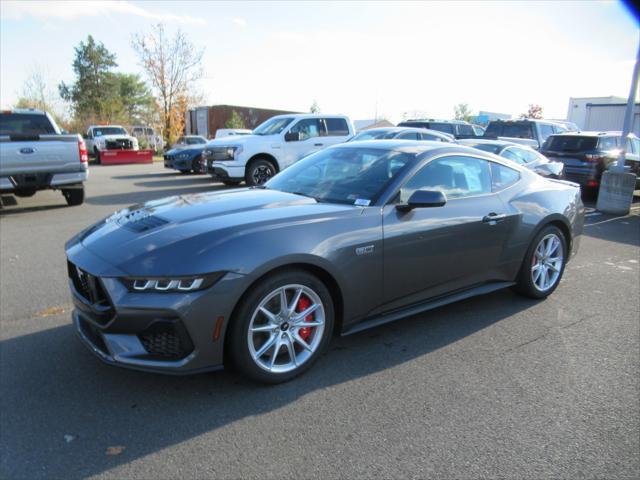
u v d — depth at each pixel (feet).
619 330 13.00
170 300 8.49
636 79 31.94
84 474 7.36
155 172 62.64
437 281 12.27
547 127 49.57
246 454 7.84
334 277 10.16
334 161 13.51
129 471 7.43
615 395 9.79
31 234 23.58
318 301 10.16
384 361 11.05
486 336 12.48
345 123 43.39
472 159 13.44
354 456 7.82
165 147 115.55
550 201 14.75
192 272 8.53
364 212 10.84
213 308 8.72
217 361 9.08
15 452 7.83
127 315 8.54
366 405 9.28
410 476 7.38
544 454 7.95
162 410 9.04
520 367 10.88
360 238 10.50
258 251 9.09
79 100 214.48
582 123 85.97
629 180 32.17
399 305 11.75
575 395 9.77
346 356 11.27
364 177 12.17
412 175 11.84
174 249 8.86
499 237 13.37
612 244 23.63
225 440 8.19
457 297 13.06
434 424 8.71
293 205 11.00
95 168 71.26
